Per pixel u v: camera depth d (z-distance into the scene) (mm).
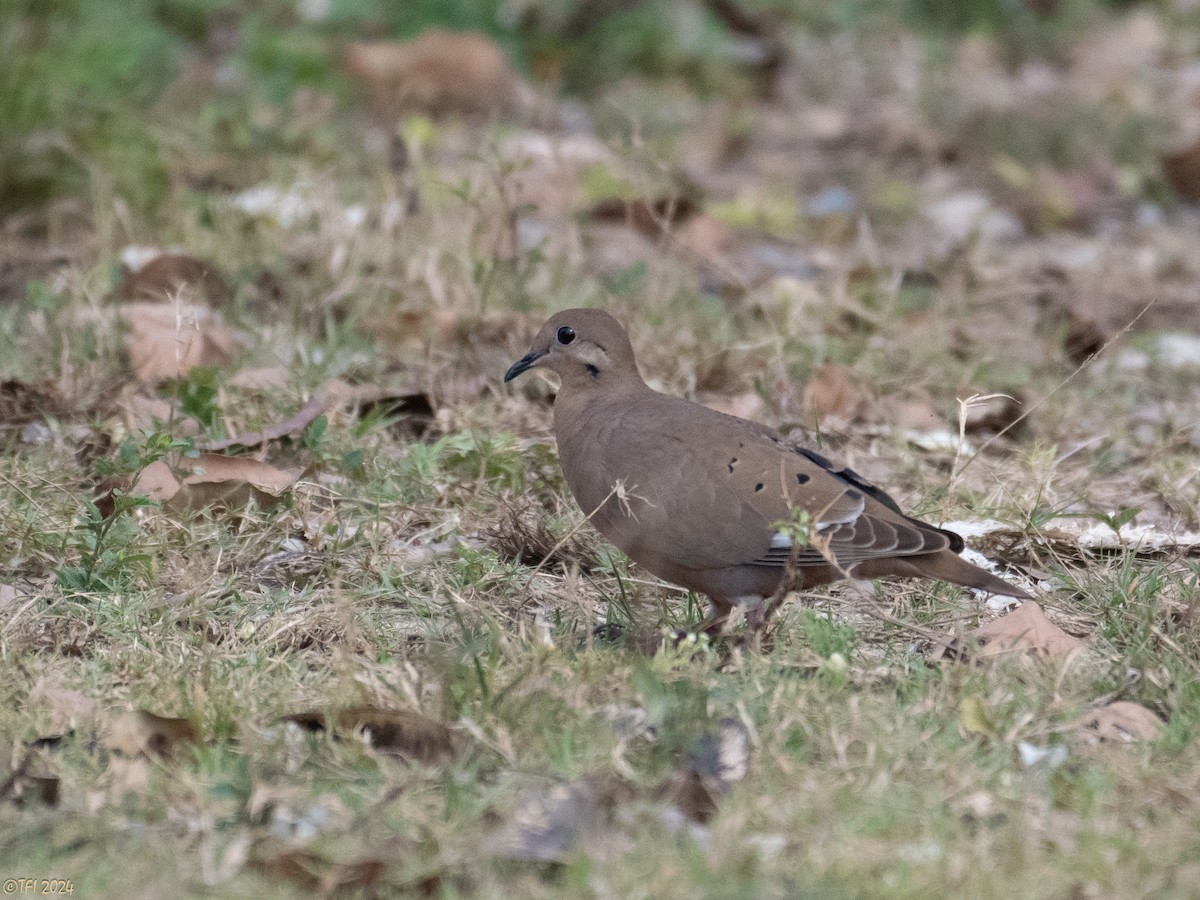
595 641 8930
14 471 10539
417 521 10508
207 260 14023
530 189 17578
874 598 9672
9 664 8336
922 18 25719
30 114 16250
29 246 15664
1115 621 9156
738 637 8875
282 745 7414
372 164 17688
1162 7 27203
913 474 11656
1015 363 13828
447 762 7191
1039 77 23750
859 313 14125
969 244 15383
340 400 11953
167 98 18766
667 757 7344
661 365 13086
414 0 23016
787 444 9008
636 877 6414
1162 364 14047
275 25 22484
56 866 6492
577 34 23797
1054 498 11062
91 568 9273
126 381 12297
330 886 6391
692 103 22297
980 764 7402
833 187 19531
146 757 7410
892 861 6562
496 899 6305
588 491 9203
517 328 13258
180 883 6332
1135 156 20297
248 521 10062
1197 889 6449
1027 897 6379
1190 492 11477
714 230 16797
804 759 7430
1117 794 7188
